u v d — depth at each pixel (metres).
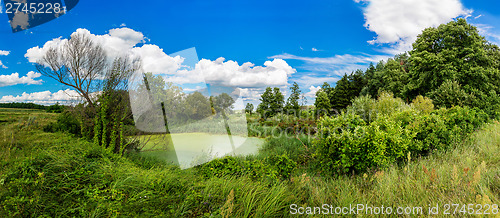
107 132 5.75
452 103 15.38
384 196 2.96
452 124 5.92
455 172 2.92
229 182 3.35
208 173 3.53
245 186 3.21
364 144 3.94
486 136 5.92
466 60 19.80
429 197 2.80
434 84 20.72
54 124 8.61
